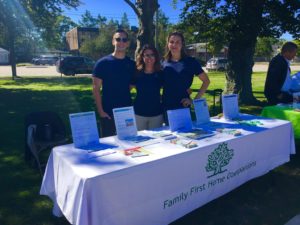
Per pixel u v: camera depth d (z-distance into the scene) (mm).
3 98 9930
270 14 8188
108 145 2471
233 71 8719
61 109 8047
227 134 2820
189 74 3355
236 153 2758
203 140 2621
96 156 2221
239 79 8680
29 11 16359
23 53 44094
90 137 2500
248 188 3396
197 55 37969
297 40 8375
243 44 8328
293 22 7934
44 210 2971
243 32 7918
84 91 11812
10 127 6062
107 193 1918
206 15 8734
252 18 7797
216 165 2582
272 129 3135
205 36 8805
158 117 3418
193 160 2377
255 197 3197
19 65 39062
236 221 2754
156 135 2766
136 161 2109
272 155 3229
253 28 7906
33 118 3973
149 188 2127
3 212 2932
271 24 8266
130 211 2055
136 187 2053
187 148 2402
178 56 3359
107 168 1991
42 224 2738
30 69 29281
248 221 2754
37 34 20016
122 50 3195
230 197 3186
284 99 4352
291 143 3498
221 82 15570
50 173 2428
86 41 42469
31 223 2756
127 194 2016
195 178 2428
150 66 3264
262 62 45250
